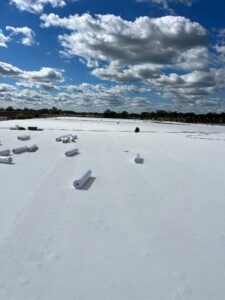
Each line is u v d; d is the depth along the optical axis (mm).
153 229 3848
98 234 3623
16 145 11797
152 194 5480
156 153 11016
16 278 2627
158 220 4176
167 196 5391
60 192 5340
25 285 2533
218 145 14984
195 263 3018
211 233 3789
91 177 6617
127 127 30969
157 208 4699
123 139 16359
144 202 4977
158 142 15375
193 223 4117
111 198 5121
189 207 4816
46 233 3584
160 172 7488
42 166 7609
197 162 9258
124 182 6297
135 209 4605
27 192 5254
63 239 3439
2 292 2430
